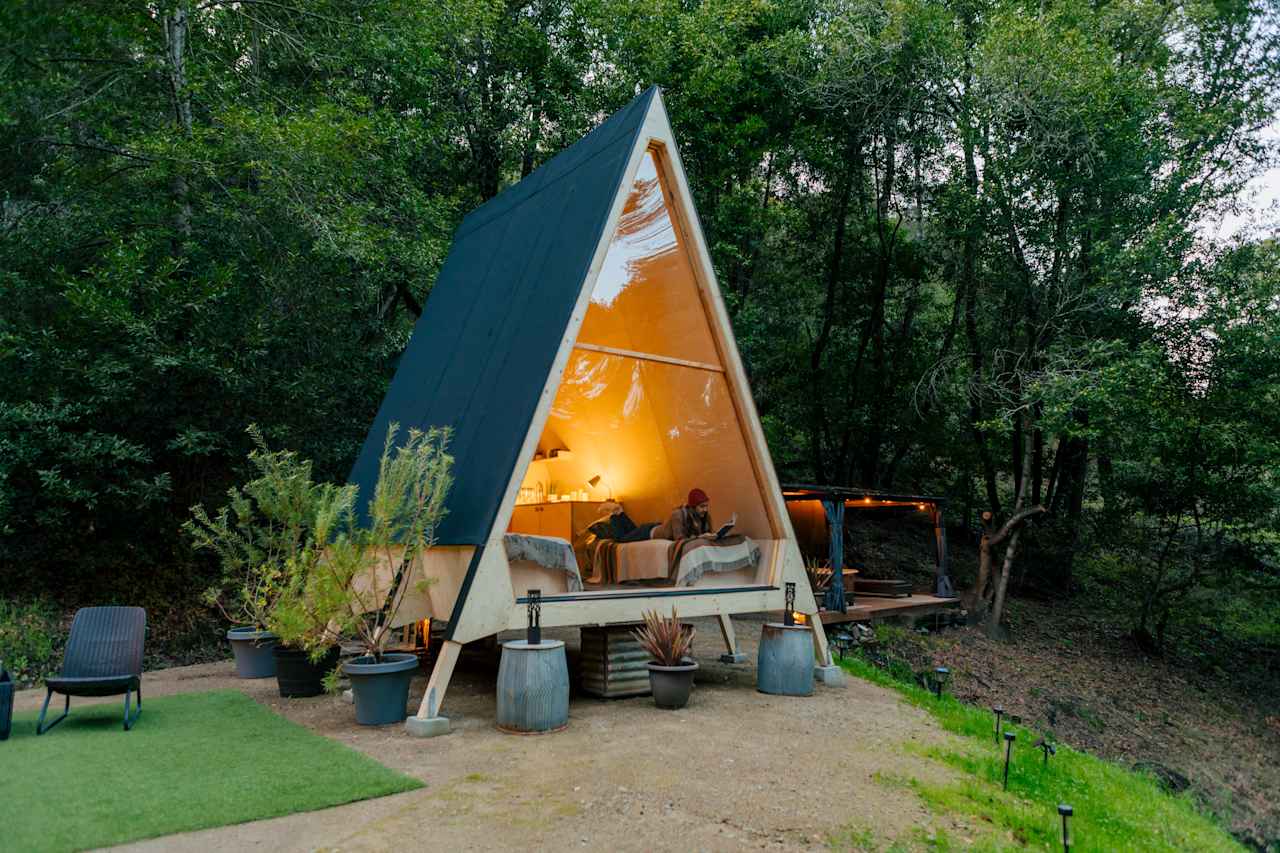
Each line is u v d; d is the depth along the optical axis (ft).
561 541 26.58
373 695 23.66
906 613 57.93
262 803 16.33
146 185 45.11
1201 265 56.65
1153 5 57.77
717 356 31.27
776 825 16.30
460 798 17.15
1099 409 53.83
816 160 71.87
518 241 34.65
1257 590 63.98
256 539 42.63
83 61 43.98
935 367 69.26
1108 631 66.90
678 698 26.30
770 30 69.97
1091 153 56.65
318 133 40.70
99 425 40.73
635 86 62.34
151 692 29.07
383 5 48.29
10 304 39.96
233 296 43.80
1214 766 45.47
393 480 24.59
